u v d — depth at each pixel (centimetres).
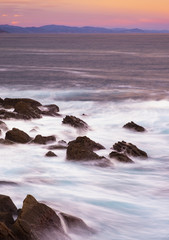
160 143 2391
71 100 4206
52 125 2709
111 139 2455
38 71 7406
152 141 2438
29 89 4944
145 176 1680
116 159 1869
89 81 5888
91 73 7144
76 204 1257
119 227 1097
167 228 1095
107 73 7169
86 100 4191
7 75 6581
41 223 970
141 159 1972
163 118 3173
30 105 3222
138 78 6334
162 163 1920
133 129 2694
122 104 3878
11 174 1608
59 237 973
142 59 10862
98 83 5662
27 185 1437
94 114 3419
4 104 3378
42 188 1411
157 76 6638
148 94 4544
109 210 1227
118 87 5231
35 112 2988
